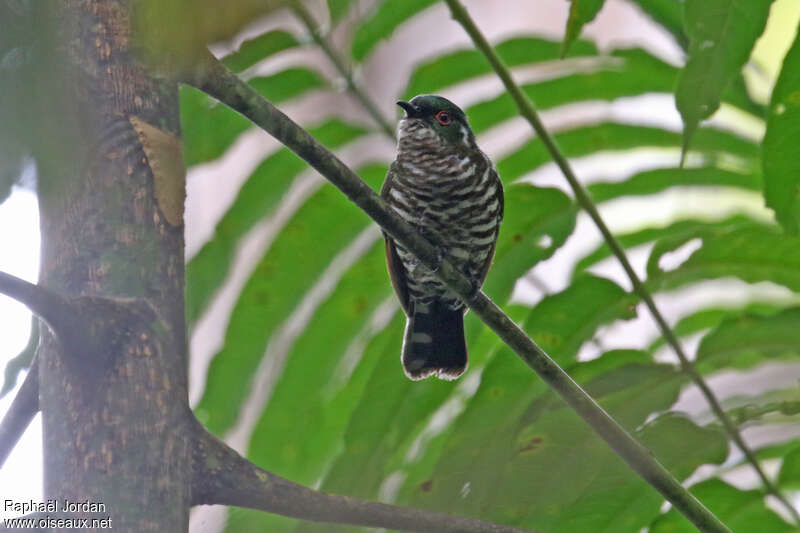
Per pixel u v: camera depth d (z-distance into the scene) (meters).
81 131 2.33
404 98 8.98
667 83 8.77
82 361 3.97
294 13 6.95
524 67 8.94
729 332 6.80
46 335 4.22
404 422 7.48
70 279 4.11
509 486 6.25
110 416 3.98
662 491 5.43
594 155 8.82
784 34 12.03
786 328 6.79
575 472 6.22
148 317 4.11
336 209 8.34
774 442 7.32
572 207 7.34
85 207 4.15
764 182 6.45
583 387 6.60
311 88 8.13
